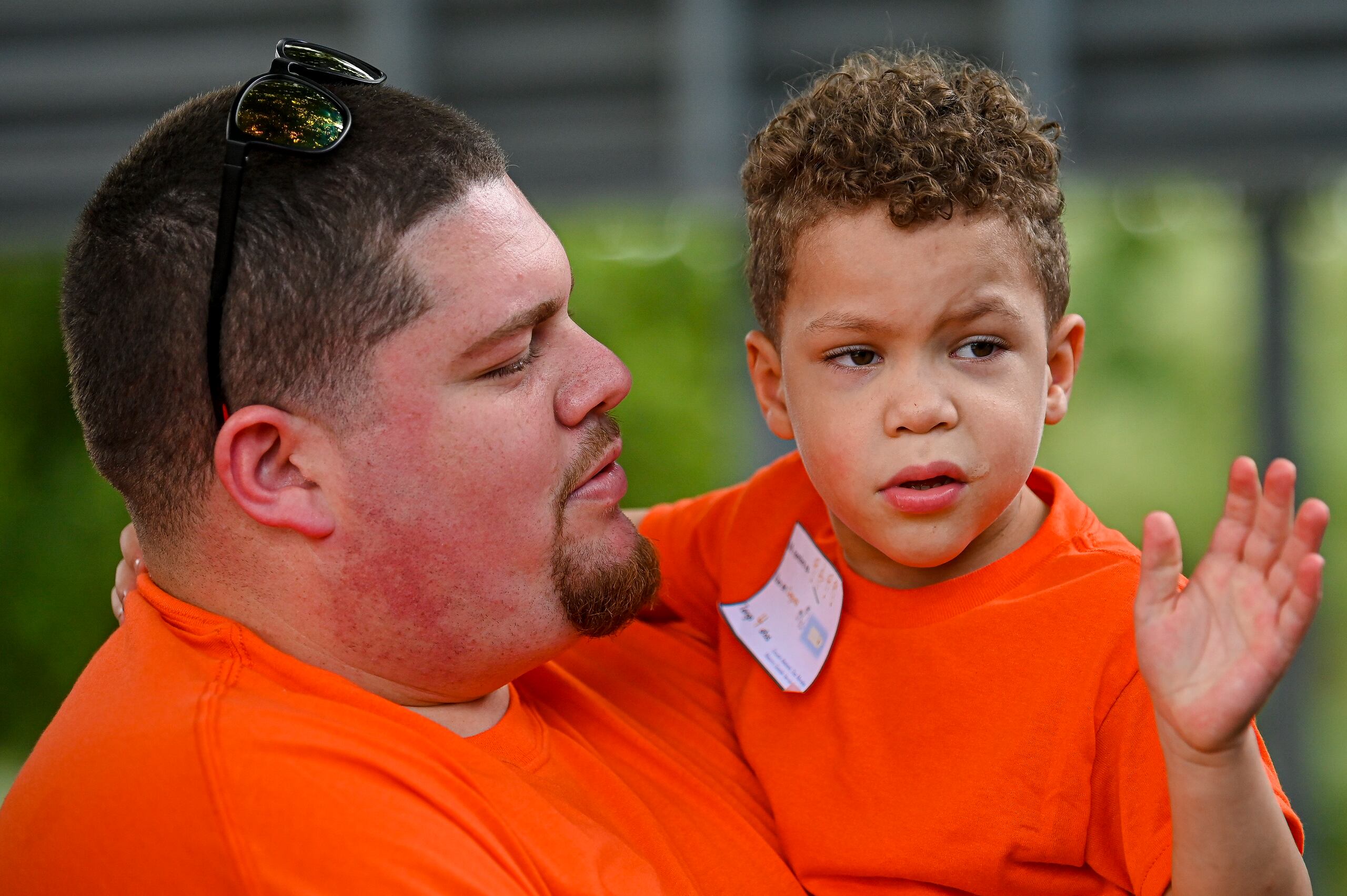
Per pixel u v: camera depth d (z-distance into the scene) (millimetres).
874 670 2262
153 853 1779
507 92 5781
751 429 6309
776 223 2236
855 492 2129
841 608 2338
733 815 2264
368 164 2012
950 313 2035
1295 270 7078
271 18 5781
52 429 13219
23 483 13016
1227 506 1753
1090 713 2059
